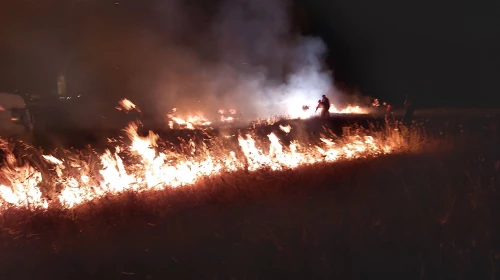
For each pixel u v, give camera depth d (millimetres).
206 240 6801
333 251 6094
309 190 8461
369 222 6738
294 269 5855
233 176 9938
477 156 9727
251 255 6254
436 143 12430
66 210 8477
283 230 6770
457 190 7492
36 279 6273
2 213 8602
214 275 5945
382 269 5703
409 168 9391
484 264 5590
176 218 7605
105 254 6680
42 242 7250
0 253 6949
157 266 6277
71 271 6387
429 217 6648
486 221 6348
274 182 9188
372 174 9219
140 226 7434
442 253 5816
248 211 7676
